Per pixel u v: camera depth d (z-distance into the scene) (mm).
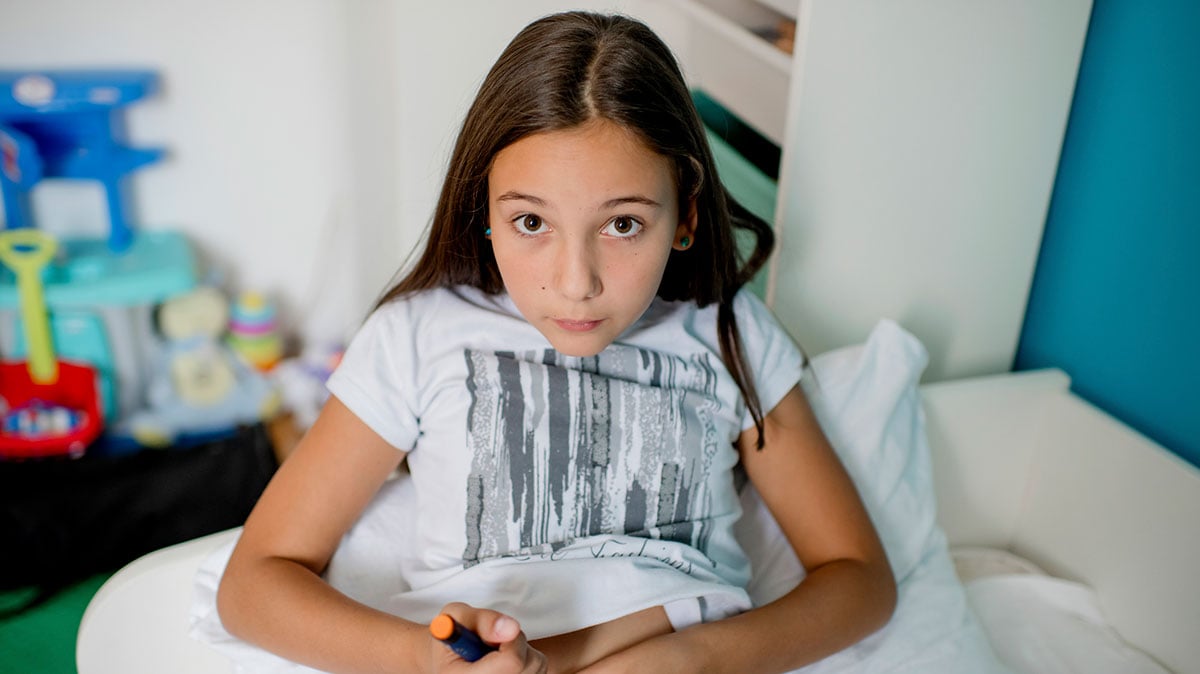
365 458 850
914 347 1128
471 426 843
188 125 1949
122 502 1530
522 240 732
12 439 1729
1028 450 1274
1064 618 1148
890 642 942
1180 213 1140
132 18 1847
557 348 761
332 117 1999
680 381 884
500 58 760
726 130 1572
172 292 1853
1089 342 1287
